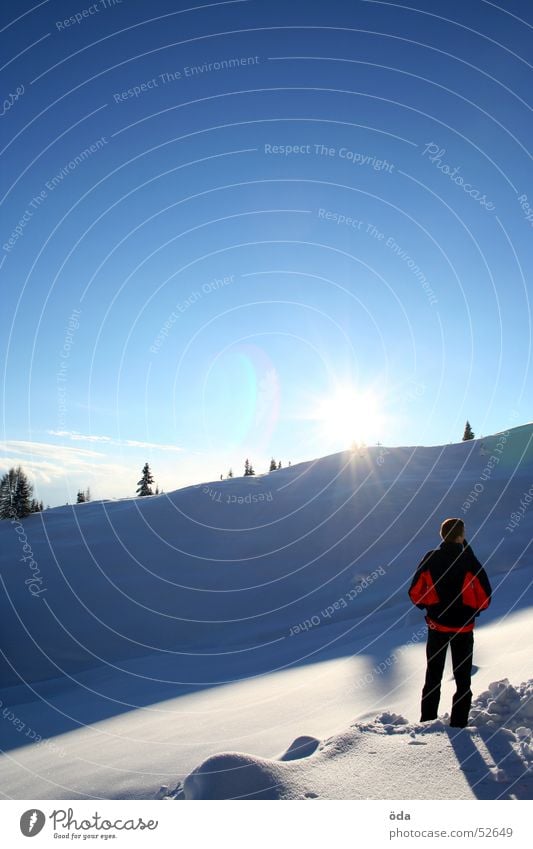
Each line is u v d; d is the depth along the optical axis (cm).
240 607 2673
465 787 305
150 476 6056
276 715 641
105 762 545
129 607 2680
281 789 321
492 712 405
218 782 329
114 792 431
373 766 342
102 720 969
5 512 4206
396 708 534
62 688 1805
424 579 450
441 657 435
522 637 754
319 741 411
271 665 1357
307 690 782
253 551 3319
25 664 2220
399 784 318
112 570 3072
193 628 2492
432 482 4153
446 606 434
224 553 3312
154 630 2489
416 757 346
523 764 317
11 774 582
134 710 1024
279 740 509
